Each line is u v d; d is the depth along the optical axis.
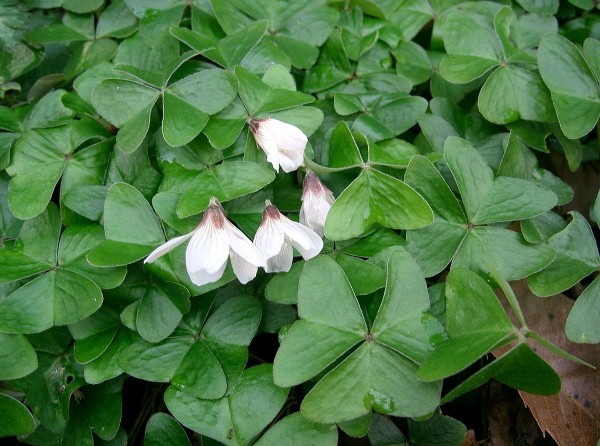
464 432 0.13
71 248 0.14
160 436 0.13
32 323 0.13
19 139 0.15
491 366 0.11
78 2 0.18
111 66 0.17
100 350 0.13
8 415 0.12
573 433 0.13
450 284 0.12
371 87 0.17
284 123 0.14
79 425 0.13
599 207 0.14
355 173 0.15
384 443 0.14
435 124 0.16
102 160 0.15
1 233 0.15
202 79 0.15
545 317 0.14
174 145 0.14
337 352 0.12
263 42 0.17
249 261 0.12
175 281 0.13
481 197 0.14
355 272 0.13
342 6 0.19
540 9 0.18
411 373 0.12
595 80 0.15
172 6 0.18
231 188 0.14
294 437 0.12
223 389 0.12
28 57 0.17
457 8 0.19
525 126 0.16
